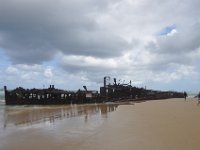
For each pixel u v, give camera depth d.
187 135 14.12
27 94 56.78
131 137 14.84
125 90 78.62
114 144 13.47
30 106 53.25
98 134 16.52
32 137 16.44
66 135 17.00
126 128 18.22
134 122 21.28
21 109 43.69
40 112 37.25
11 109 43.34
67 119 27.19
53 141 15.07
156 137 14.20
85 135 16.78
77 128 20.16
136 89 82.81
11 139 15.84
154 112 29.36
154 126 17.98
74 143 14.34
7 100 55.28
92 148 12.95
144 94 88.69
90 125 21.84
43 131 18.86
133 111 33.34
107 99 73.38
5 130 19.45
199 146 11.63
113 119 24.86
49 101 58.28
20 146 13.96
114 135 15.86
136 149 12.16
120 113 31.62
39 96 57.78
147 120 21.84
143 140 13.77
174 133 14.86
